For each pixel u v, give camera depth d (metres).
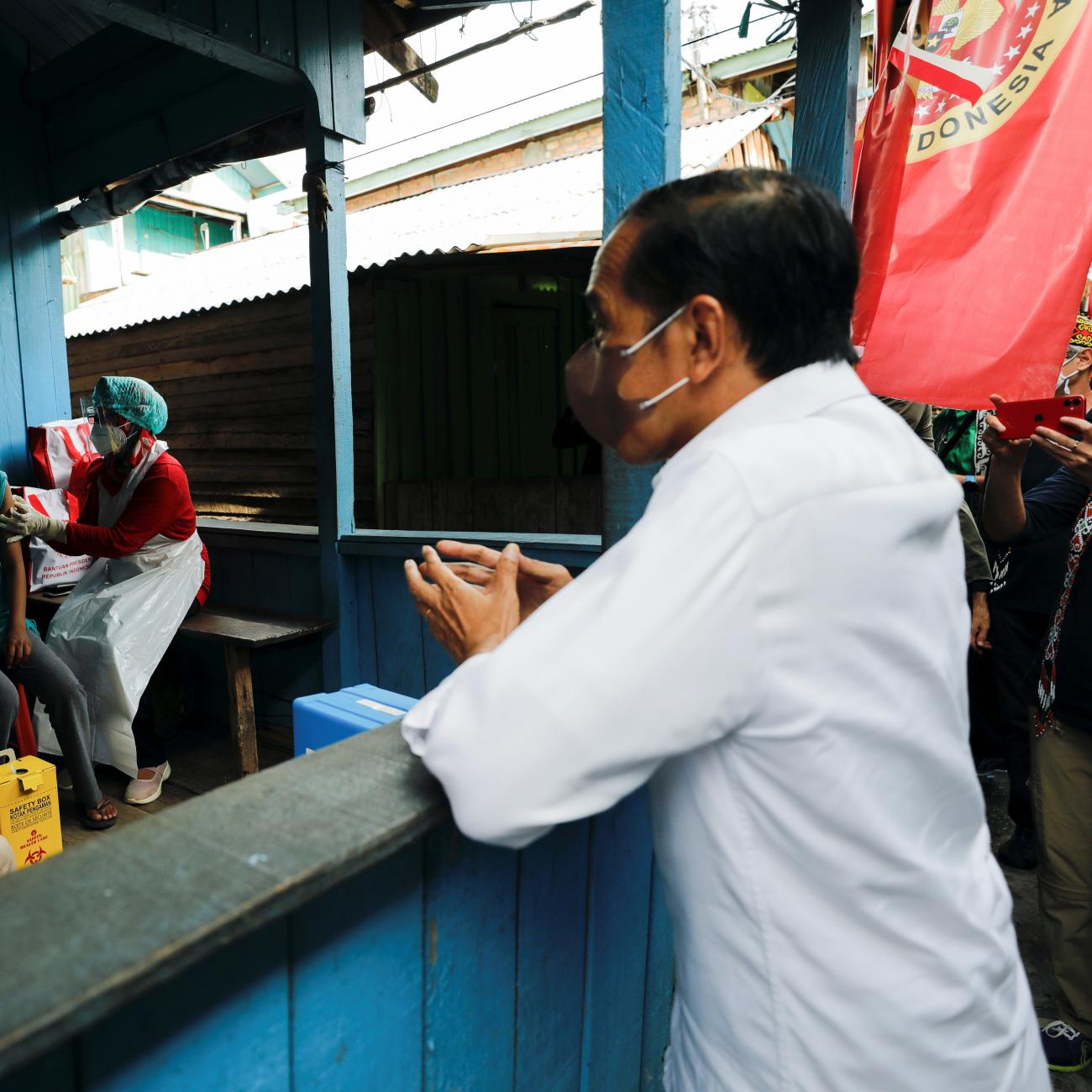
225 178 13.16
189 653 4.03
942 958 0.72
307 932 0.76
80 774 2.93
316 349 3.37
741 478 0.65
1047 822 1.84
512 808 0.65
